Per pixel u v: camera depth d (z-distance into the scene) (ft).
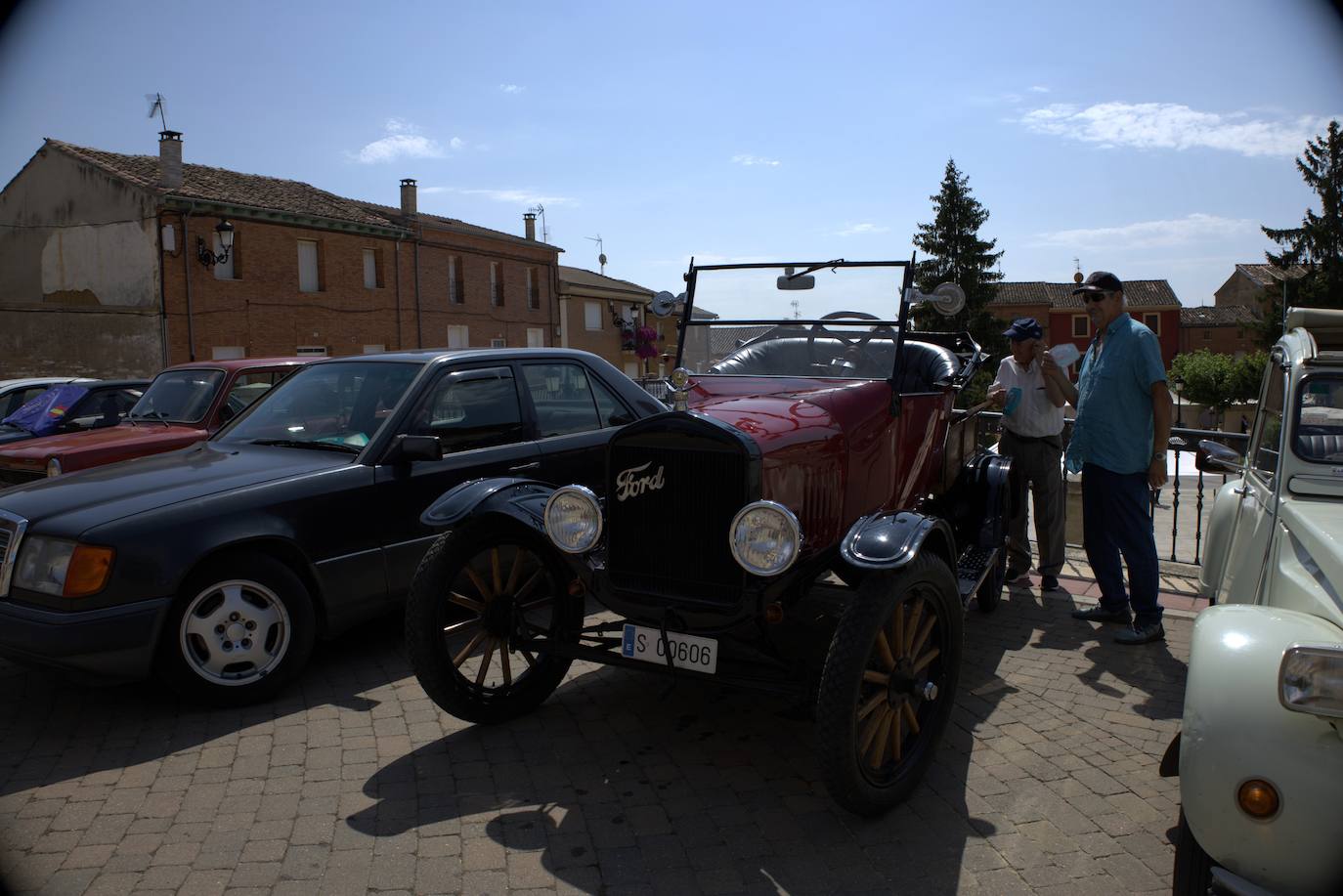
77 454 22.17
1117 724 13.20
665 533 11.43
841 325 15.51
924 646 11.65
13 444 25.41
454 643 16.75
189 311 75.51
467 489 12.96
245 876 9.40
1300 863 6.83
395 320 96.68
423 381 17.01
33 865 9.57
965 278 162.50
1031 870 9.55
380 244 94.68
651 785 11.50
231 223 77.51
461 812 10.77
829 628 16.08
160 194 72.74
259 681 13.98
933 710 11.64
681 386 13.15
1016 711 13.69
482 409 17.72
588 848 9.98
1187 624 17.72
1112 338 16.51
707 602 11.19
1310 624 7.79
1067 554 23.61
